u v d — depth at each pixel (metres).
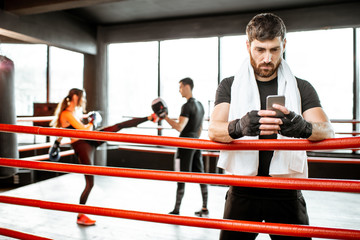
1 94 2.94
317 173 4.60
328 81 4.93
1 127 1.17
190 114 3.11
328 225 2.89
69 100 2.94
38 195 3.79
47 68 6.29
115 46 6.34
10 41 6.25
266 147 0.87
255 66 1.02
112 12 5.39
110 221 2.92
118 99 6.35
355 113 4.88
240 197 1.11
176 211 3.12
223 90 1.14
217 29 5.37
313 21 4.77
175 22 5.65
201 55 5.72
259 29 0.95
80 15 5.57
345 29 4.82
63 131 1.08
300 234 0.86
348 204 3.56
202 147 0.94
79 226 2.79
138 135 1.00
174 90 5.96
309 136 0.81
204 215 3.12
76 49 5.64
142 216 1.01
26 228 2.73
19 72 6.37
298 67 5.04
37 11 4.24
